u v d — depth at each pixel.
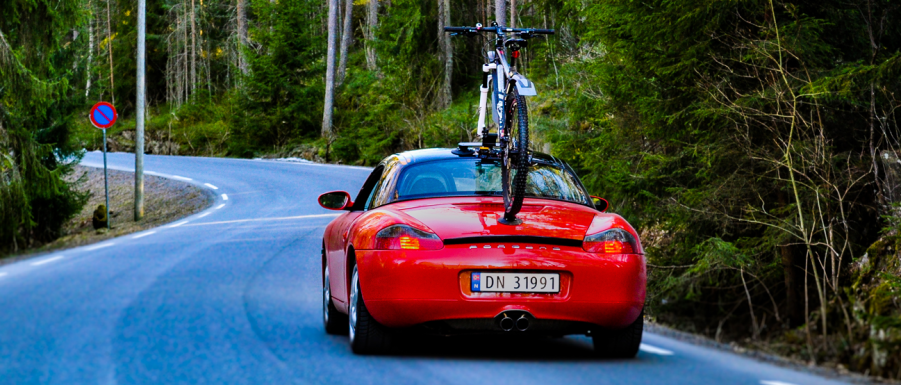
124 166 43.28
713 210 10.97
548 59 31.80
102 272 10.30
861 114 10.78
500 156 6.87
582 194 7.24
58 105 24.59
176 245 13.54
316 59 56.16
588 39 13.98
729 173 11.26
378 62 48.19
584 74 17.81
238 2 69.50
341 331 7.41
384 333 6.35
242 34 69.19
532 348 7.00
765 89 10.82
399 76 44.94
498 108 7.17
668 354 6.68
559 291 6.05
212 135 60.81
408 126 41.25
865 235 10.61
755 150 10.71
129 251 12.64
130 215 26.58
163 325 7.21
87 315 7.59
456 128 37.19
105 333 6.85
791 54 10.27
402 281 6.02
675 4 11.16
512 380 5.64
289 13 54.19
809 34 10.52
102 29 85.00
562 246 6.14
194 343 6.57
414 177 7.15
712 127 11.34
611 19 13.00
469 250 6.04
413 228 6.16
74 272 10.27
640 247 6.37
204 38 83.81
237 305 8.33
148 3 83.62
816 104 10.10
